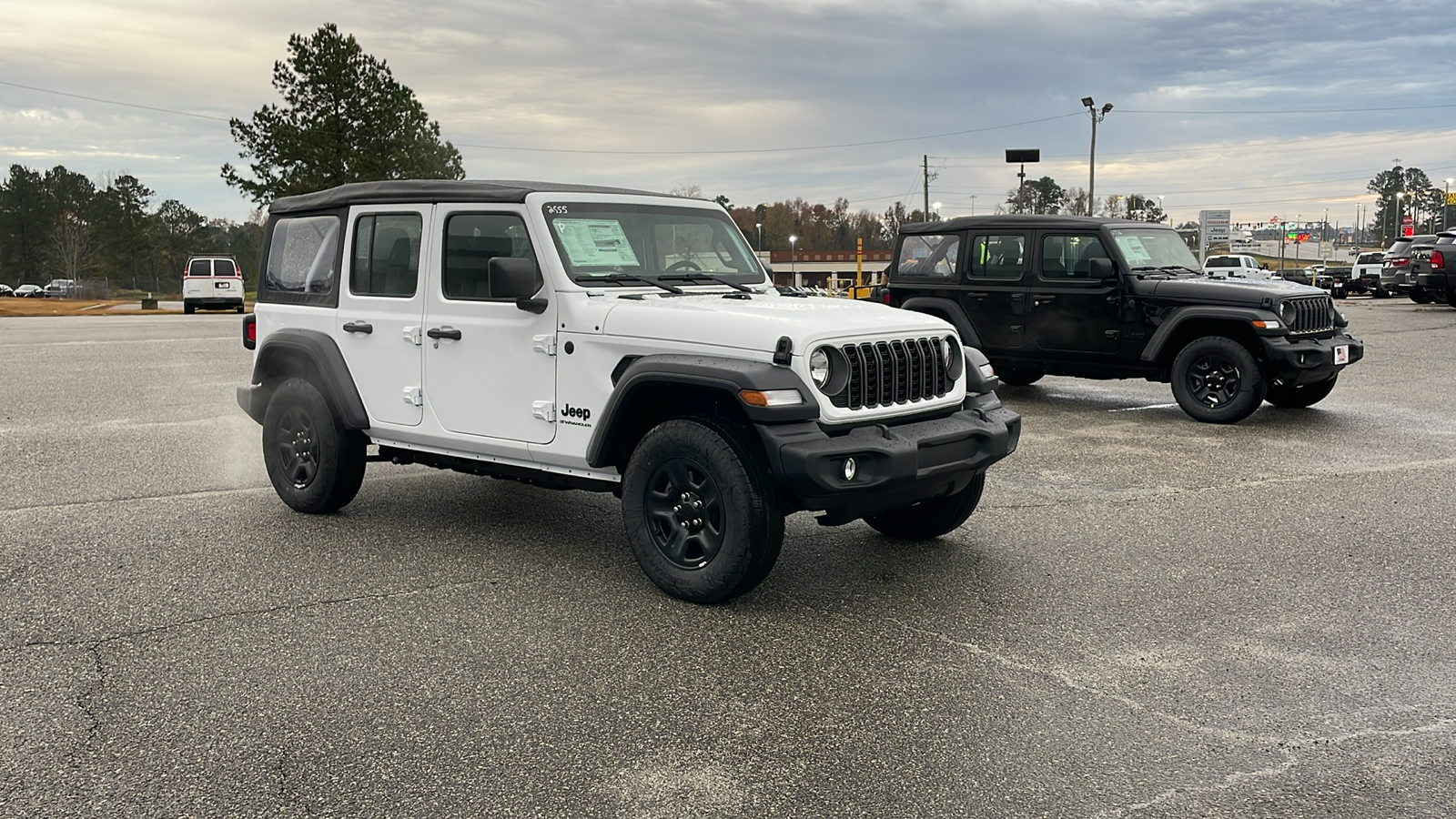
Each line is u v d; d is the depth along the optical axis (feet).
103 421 33.24
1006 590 16.75
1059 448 28.94
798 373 14.93
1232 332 32.99
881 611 15.75
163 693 12.73
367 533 19.93
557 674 13.32
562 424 17.25
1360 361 49.16
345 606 15.85
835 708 12.38
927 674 13.37
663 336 15.94
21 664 13.60
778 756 11.19
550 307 17.22
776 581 17.15
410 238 19.31
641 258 18.53
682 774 10.81
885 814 10.07
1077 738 11.62
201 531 20.04
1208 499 22.86
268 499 22.79
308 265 21.17
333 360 20.21
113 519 20.99
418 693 12.72
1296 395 35.94
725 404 16.12
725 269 19.81
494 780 10.67
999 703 12.51
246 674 13.29
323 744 11.41
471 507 22.09
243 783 10.59
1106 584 17.03
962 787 10.56
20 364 50.85
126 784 10.57
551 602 16.08
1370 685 13.05
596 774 10.79
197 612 15.58
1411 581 17.15
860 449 14.96
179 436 30.58
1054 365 36.58
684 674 13.34
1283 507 22.09
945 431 16.22
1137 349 34.42
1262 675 13.35
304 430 21.03
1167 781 10.69
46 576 17.28
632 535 16.47
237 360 52.95
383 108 149.89
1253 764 11.04
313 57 146.72
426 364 19.01
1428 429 31.65
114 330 78.33
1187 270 35.86
